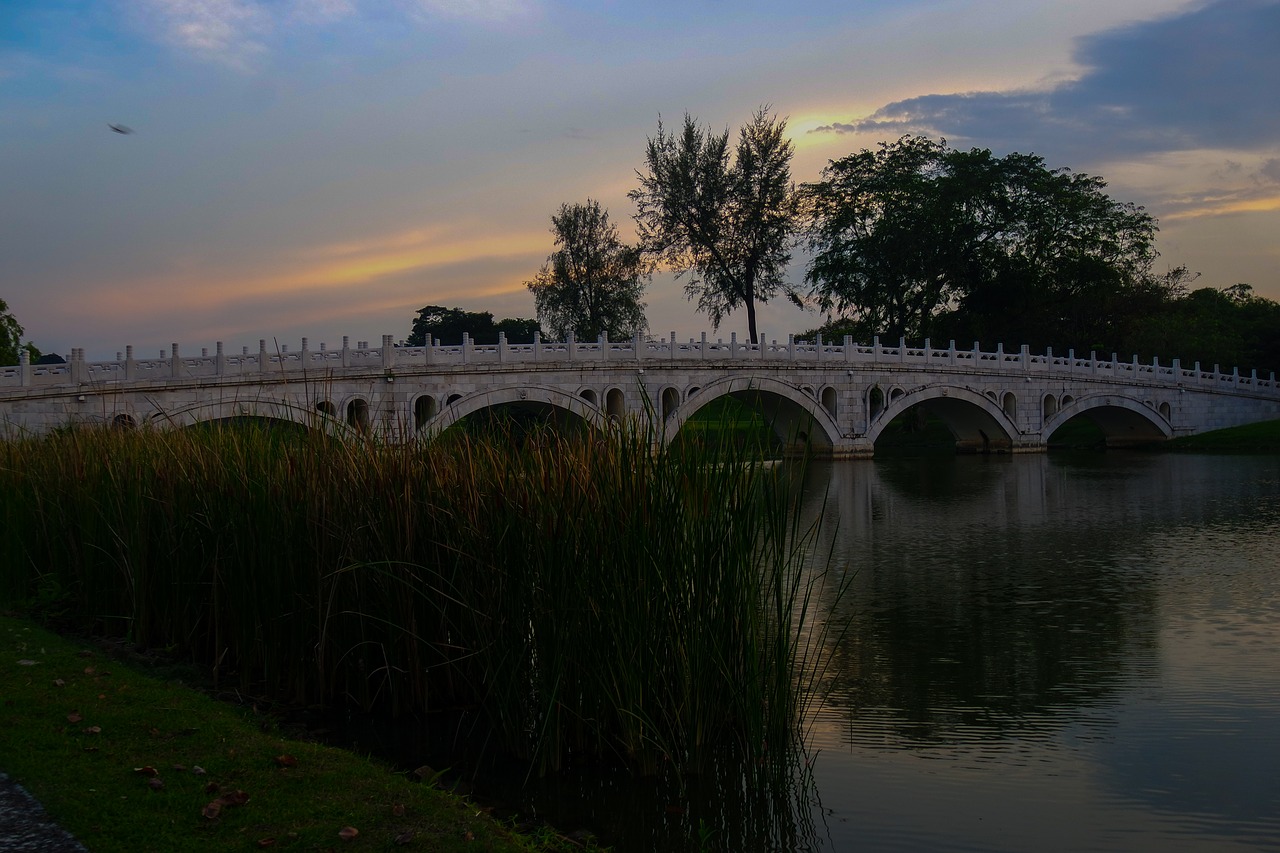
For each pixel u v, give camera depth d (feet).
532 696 39.27
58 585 56.54
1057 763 41.14
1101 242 260.01
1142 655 57.16
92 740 32.71
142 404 123.24
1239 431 245.86
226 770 31.07
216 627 46.65
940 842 34.47
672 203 228.22
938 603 70.90
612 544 36.88
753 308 238.07
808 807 37.04
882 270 251.39
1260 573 81.15
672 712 38.06
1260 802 37.60
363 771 32.40
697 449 38.37
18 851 24.02
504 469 39.58
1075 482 161.07
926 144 257.75
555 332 250.37
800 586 76.95
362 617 43.24
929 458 222.48
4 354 176.04
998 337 266.16
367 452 44.37
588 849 31.71
